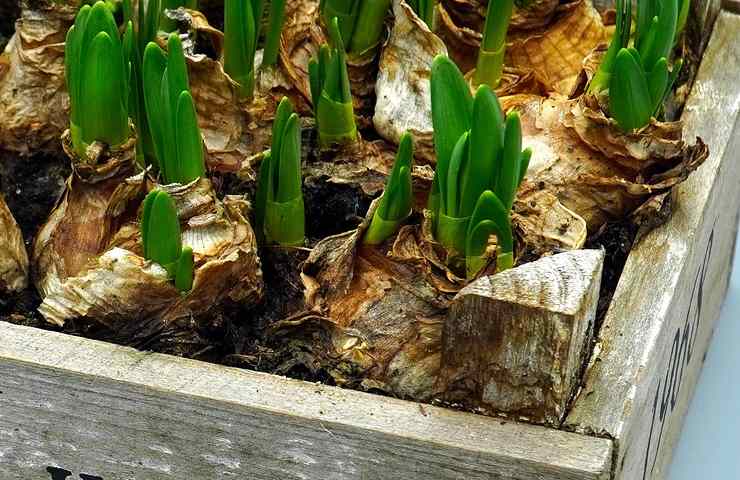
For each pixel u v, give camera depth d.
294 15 0.56
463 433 0.46
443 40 0.58
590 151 0.53
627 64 0.50
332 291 0.49
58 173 0.56
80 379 0.48
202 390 0.47
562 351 0.45
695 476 0.62
